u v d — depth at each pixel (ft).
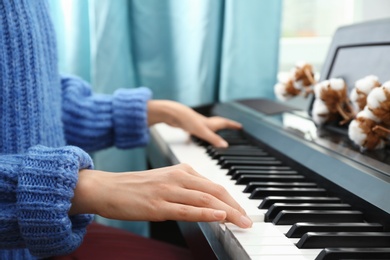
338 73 3.19
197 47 4.40
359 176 2.03
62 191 1.83
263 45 4.53
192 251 2.25
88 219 2.10
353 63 3.05
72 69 4.26
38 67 2.49
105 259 2.69
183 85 4.50
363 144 2.38
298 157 2.55
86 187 1.94
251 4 4.43
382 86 2.28
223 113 4.15
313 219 1.85
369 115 2.33
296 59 5.07
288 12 5.04
